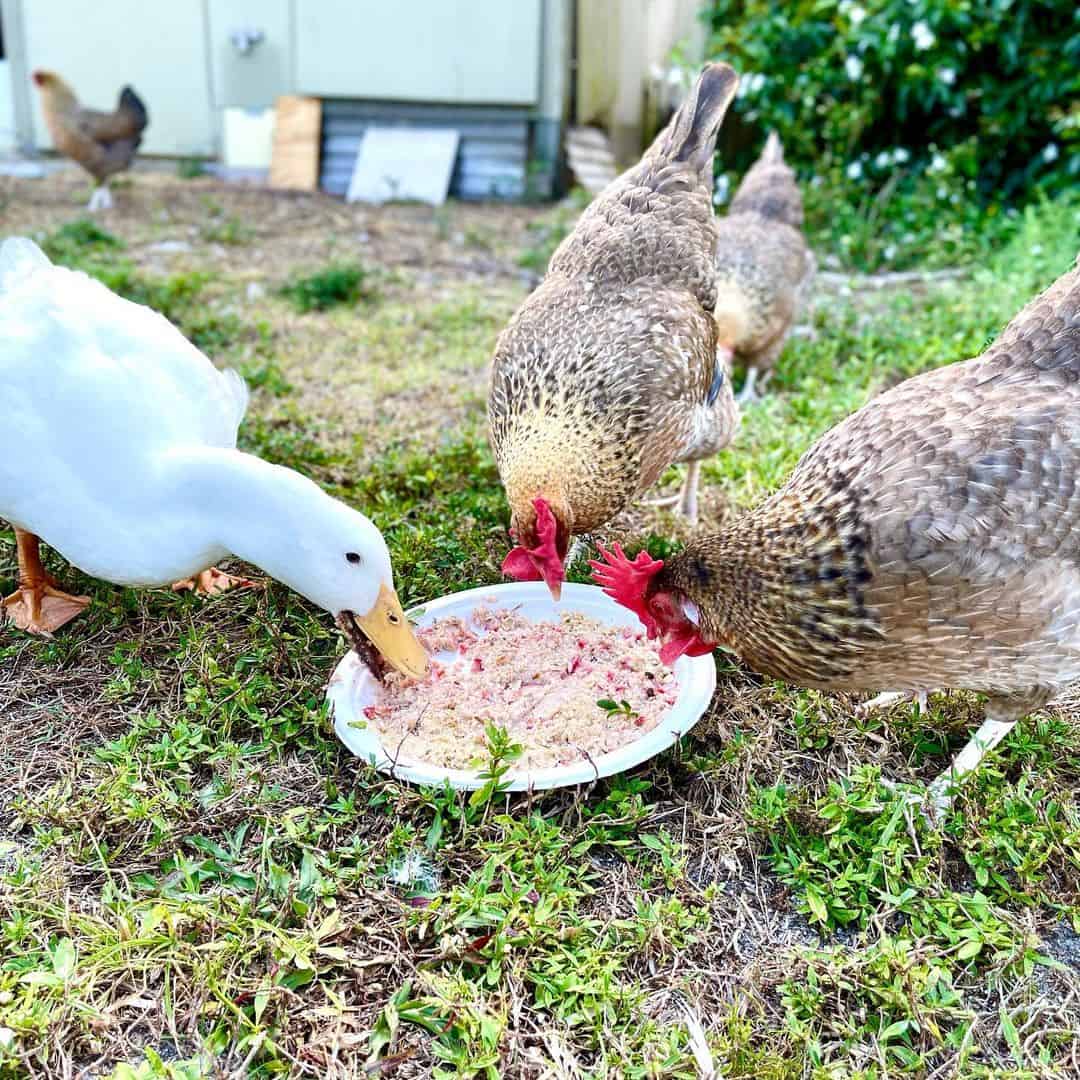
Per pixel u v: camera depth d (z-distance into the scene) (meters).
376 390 1.26
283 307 1.58
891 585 0.53
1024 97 1.99
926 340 1.34
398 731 0.66
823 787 0.64
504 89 2.44
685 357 0.79
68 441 0.66
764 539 0.58
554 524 0.70
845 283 1.74
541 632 0.75
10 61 2.54
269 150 2.59
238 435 1.05
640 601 0.61
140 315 0.75
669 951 0.53
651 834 0.60
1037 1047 0.49
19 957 0.51
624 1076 0.47
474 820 0.60
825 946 0.54
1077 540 0.53
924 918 0.54
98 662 0.74
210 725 0.67
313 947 0.52
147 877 0.56
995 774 0.62
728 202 2.12
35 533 0.71
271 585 0.81
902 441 0.56
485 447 1.06
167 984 0.50
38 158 2.61
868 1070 0.47
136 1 2.46
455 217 2.28
